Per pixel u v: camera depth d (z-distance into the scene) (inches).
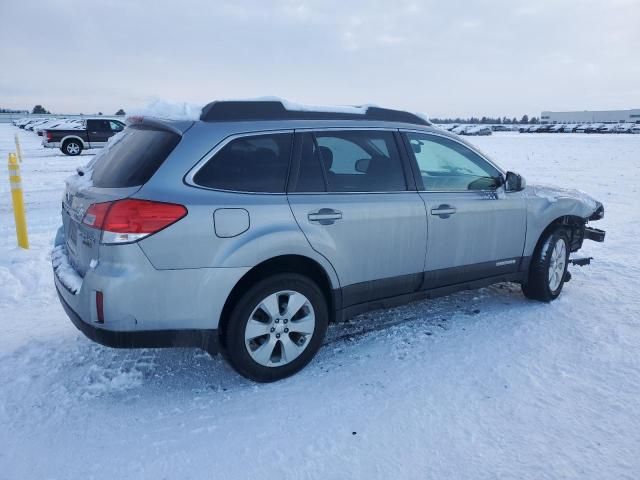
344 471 103.5
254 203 128.6
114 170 129.5
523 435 115.0
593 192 501.0
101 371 142.3
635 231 323.9
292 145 138.3
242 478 101.5
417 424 118.9
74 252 135.9
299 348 140.3
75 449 109.6
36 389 132.4
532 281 193.8
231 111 133.9
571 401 128.5
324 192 141.3
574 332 169.2
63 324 173.5
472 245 171.3
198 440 112.8
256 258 127.6
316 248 136.9
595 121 4987.7
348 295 147.7
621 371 143.4
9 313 182.4
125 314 116.8
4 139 1366.9
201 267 121.8
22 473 102.3
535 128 3211.1
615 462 106.3
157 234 116.3
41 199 420.5
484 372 142.9
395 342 161.9
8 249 255.3
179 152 123.2
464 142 174.9
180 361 149.3
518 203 180.9
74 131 889.5
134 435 114.4
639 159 953.5
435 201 160.4
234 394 131.6
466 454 108.7
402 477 102.0
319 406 126.1
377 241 148.9
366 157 151.3
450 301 199.6
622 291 209.6
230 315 129.0
